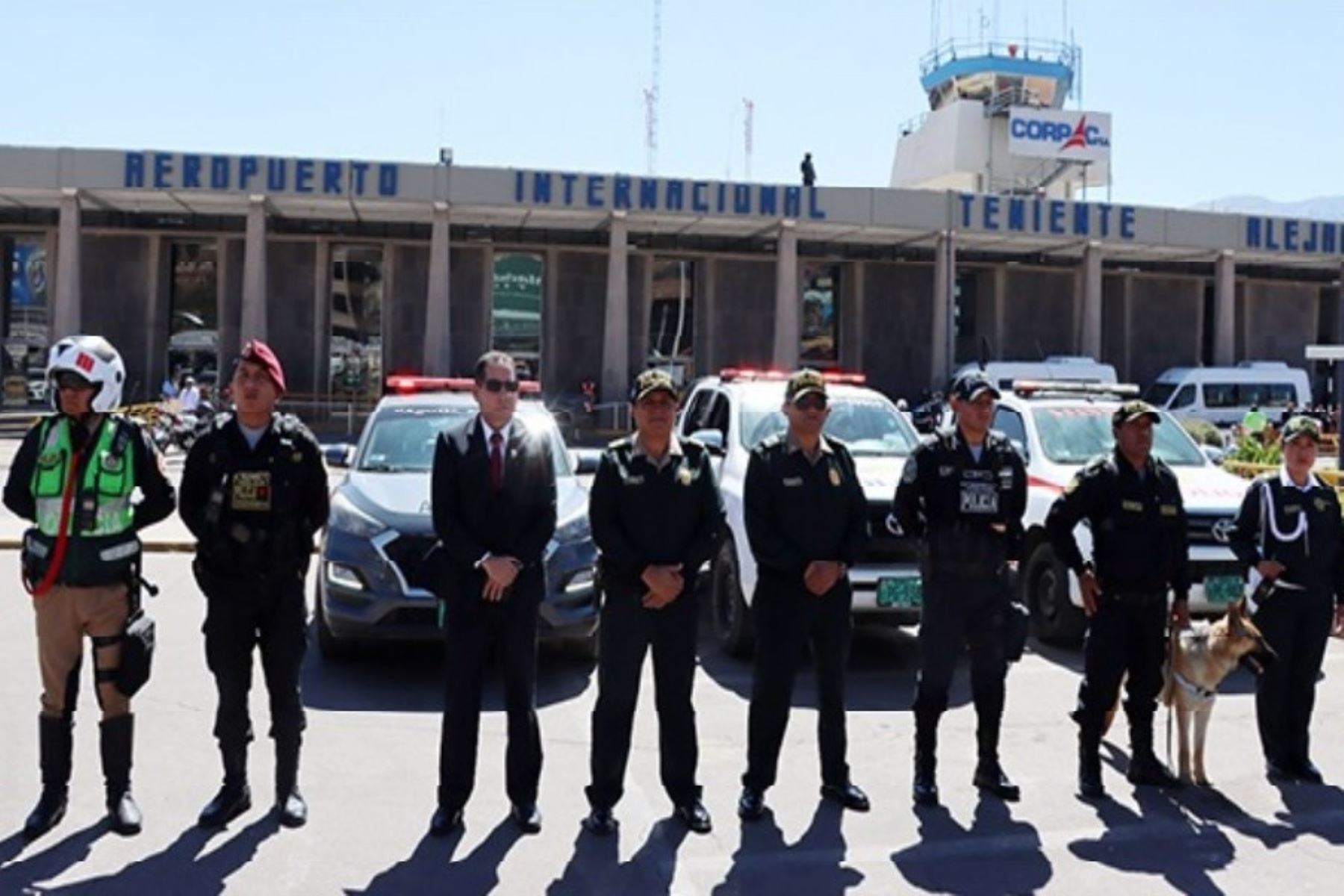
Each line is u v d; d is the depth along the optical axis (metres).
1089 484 5.76
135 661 4.91
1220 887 4.62
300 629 5.12
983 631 5.59
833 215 31.78
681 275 36.72
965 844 5.02
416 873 4.63
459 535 5.04
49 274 33.97
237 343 34.47
